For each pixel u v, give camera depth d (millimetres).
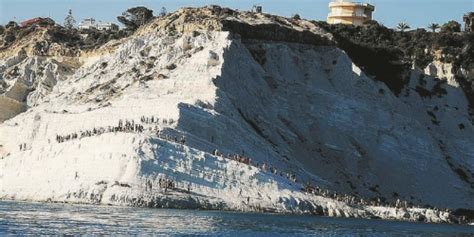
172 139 162625
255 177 158375
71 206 143500
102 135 160125
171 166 153000
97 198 148875
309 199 162375
